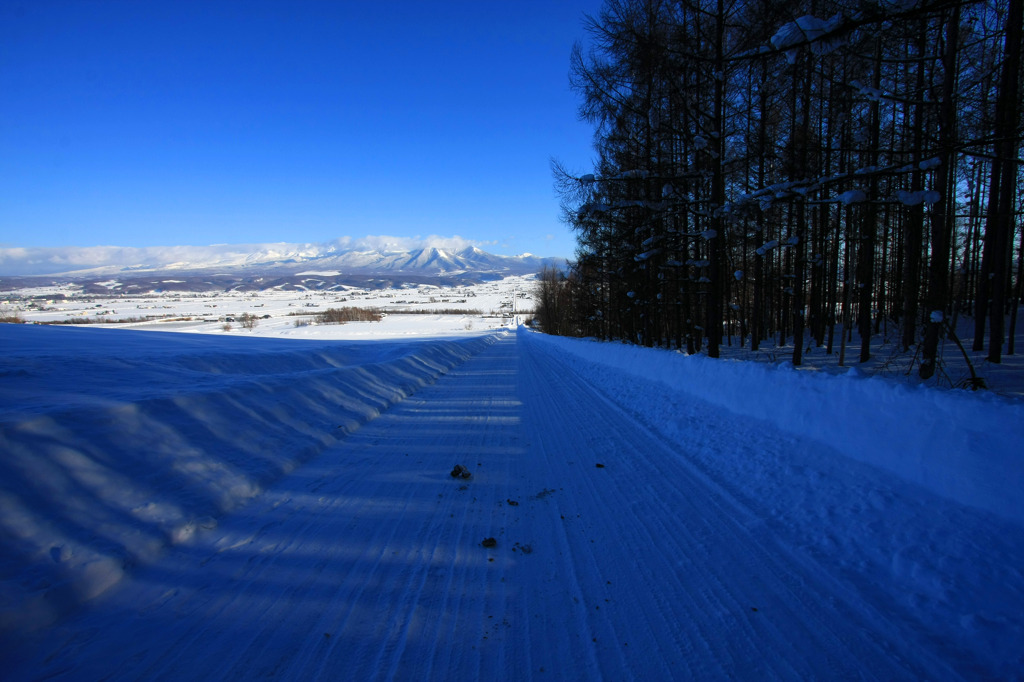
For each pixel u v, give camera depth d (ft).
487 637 7.13
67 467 10.14
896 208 36.70
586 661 6.61
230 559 9.36
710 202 28.96
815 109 40.68
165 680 6.07
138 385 17.19
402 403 27.32
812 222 47.09
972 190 46.91
